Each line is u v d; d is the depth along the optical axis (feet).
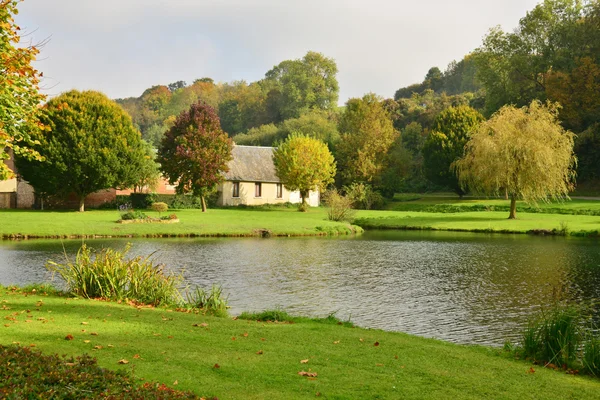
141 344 28.22
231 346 29.25
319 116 289.94
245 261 80.69
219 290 50.85
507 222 142.20
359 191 199.82
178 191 175.01
